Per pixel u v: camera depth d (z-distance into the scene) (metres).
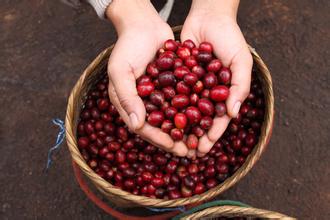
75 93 0.66
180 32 0.71
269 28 0.92
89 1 0.71
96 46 0.92
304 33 0.91
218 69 0.64
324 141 0.81
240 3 0.94
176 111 0.62
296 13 0.93
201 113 0.62
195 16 0.68
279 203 0.77
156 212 0.77
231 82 0.63
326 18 0.92
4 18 0.95
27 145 0.83
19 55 0.91
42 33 0.93
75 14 0.95
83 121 0.71
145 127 0.62
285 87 0.86
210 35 0.66
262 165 0.80
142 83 0.63
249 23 0.92
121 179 0.68
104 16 0.71
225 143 0.69
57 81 0.89
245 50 0.64
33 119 0.85
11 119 0.85
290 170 0.79
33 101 0.87
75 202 0.79
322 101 0.85
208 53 0.64
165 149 0.63
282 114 0.84
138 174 0.67
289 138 0.82
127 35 0.66
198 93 0.64
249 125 0.70
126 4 0.68
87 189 0.65
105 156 0.69
